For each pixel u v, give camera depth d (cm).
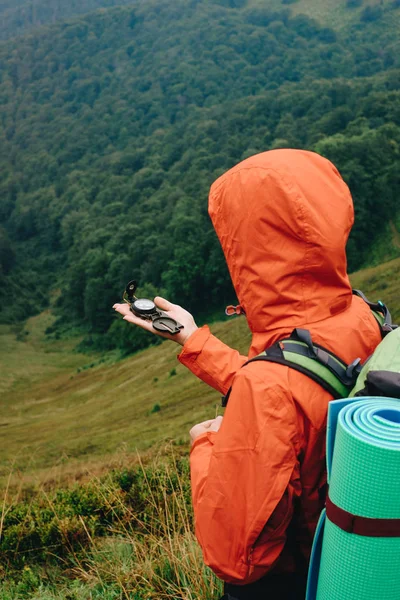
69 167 19275
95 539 447
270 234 145
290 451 136
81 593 336
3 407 7650
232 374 165
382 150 9906
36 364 10144
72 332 11656
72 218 15488
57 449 3588
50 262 15488
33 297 13900
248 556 139
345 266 151
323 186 149
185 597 261
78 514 509
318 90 15162
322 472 145
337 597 122
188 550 303
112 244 11938
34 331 12094
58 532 468
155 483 476
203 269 9519
